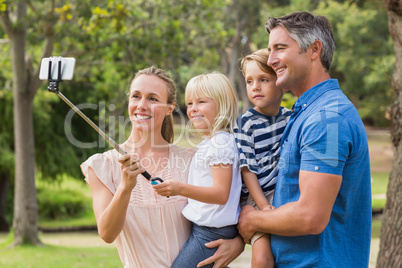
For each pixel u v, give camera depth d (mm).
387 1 4297
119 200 2074
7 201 18062
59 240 13656
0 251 10750
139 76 2389
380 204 13844
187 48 11062
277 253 2160
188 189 2160
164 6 10477
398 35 4328
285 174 2129
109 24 10305
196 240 2312
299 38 2100
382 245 4355
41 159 16312
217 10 11133
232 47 21750
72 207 18078
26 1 10117
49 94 14961
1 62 12094
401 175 4293
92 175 2293
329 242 2059
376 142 18469
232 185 2318
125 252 2344
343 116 2025
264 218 2113
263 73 2393
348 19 22250
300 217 1972
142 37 10383
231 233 2326
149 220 2303
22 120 11227
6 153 15422
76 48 11352
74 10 9922
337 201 2072
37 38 11148
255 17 22312
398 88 4387
